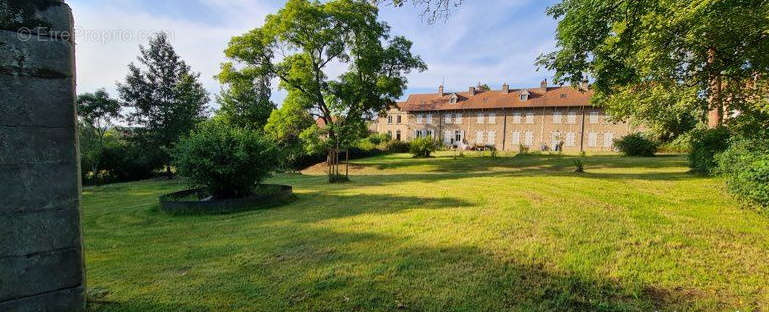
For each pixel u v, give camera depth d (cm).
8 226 197
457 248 390
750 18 610
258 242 440
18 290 203
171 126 2230
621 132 3409
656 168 1373
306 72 2036
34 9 198
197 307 260
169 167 2248
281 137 2058
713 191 731
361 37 2058
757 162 561
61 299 220
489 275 317
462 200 695
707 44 705
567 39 781
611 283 301
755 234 430
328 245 415
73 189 220
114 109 2377
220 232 519
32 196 204
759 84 805
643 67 753
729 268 328
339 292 287
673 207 589
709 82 806
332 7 1948
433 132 4472
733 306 264
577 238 416
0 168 192
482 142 4138
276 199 787
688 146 1244
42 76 202
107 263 372
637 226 468
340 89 2081
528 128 3878
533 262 345
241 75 2045
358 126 1956
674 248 382
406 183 1104
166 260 376
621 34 724
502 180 1020
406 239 432
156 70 2330
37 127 202
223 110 2742
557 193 746
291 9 1903
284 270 335
